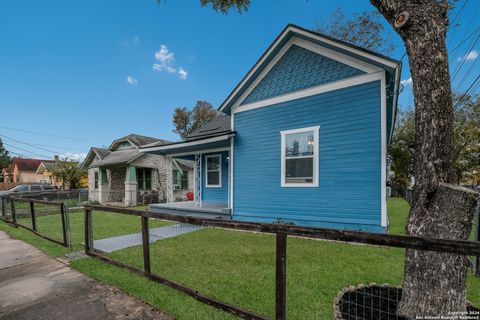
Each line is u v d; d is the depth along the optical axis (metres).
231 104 7.12
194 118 29.64
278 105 6.26
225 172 9.17
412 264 1.93
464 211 1.75
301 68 5.94
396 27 2.13
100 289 2.82
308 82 5.81
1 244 5.07
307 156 5.76
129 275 3.16
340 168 5.30
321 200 5.50
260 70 6.55
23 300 2.59
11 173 40.16
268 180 6.35
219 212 7.09
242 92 6.91
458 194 1.77
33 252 4.43
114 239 5.33
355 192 5.11
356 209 5.09
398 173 19.25
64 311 2.35
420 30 1.98
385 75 4.87
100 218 8.55
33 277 3.23
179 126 29.50
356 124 5.15
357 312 1.98
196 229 6.32
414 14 1.99
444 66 1.94
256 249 4.38
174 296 2.59
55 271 3.44
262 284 2.88
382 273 3.19
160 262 3.70
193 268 3.43
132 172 14.10
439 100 1.91
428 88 1.94
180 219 2.56
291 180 5.98
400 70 4.65
